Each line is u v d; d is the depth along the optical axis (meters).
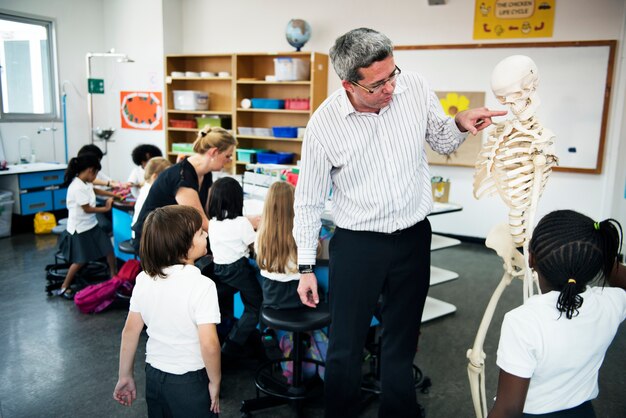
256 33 6.50
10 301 3.79
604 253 1.13
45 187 5.86
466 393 2.61
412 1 5.58
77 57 6.86
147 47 6.82
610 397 2.58
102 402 2.50
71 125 6.90
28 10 6.22
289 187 2.31
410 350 1.71
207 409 1.68
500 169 1.51
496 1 5.17
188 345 1.64
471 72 5.39
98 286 3.63
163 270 1.65
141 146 4.45
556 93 5.05
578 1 4.86
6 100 6.26
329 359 1.73
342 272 1.65
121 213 4.28
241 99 6.45
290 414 2.41
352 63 1.38
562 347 1.13
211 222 2.67
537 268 1.21
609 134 4.91
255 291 2.70
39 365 2.85
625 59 4.68
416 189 1.59
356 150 1.57
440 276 3.87
